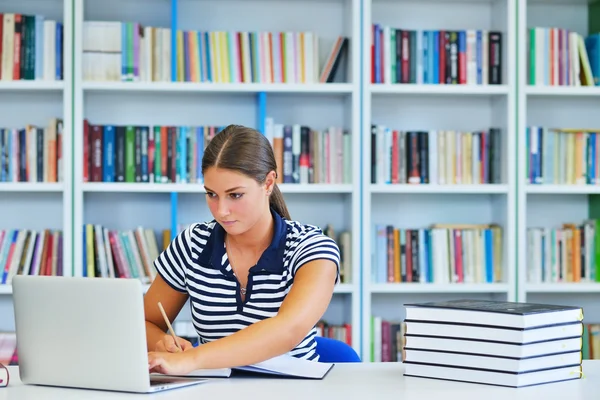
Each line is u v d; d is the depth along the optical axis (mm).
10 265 3719
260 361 1762
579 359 1767
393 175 3850
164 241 3857
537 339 1690
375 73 3828
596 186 3848
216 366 1718
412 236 3861
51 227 3959
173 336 1887
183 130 3781
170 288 2191
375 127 3830
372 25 3832
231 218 1912
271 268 2055
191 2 4004
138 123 3980
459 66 3875
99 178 3742
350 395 1591
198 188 3734
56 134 3719
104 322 1620
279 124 3980
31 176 3707
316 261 1951
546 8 4172
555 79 3900
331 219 4062
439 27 4098
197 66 3785
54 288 1665
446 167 3879
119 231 3791
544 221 4156
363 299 3758
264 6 4031
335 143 3840
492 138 3904
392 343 3826
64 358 1674
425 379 1764
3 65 3684
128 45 3742
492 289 3807
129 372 1613
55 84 3670
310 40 3834
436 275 3865
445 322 1753
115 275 3768
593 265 3918
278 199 2201
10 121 3918
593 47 3973
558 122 4141
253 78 3814
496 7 4020
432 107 4098
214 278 2092
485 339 1706
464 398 1568
